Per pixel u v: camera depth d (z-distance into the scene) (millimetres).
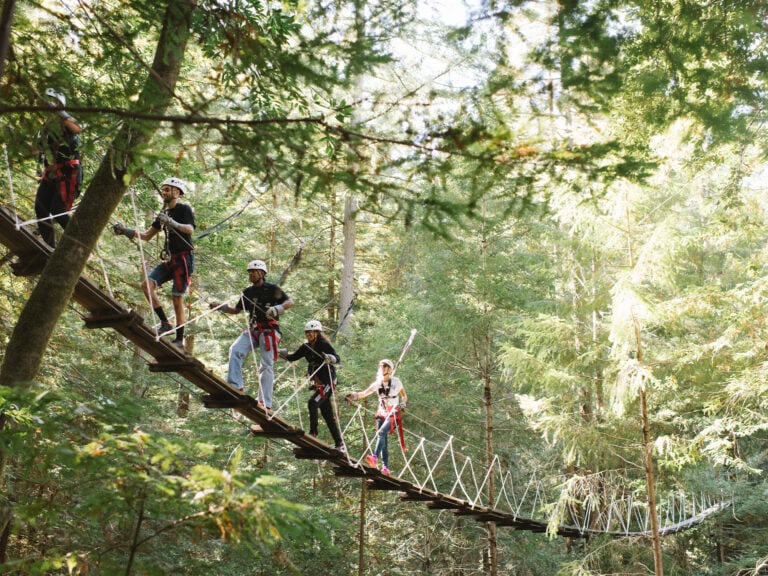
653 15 3641
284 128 2617
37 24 3207
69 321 8031
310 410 6672
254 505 2695
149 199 8117
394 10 2725
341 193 11359
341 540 11766
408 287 15570
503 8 2605
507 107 2654
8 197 5461
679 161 5391
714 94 4098
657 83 3527
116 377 9000
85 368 8234
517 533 13898
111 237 7438
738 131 4082
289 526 2850
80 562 3012
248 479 2902
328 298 17812
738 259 12984
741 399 8953
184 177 7977
